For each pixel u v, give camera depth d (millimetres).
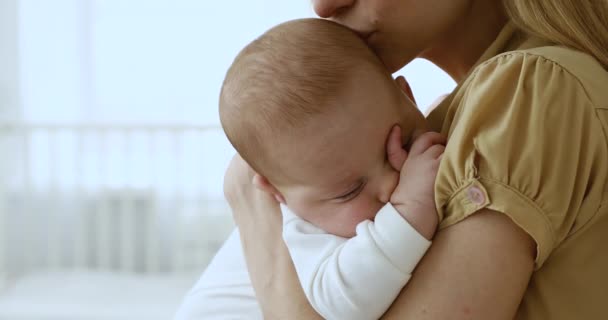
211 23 3898
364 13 784
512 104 636
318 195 752
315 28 779
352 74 738
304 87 735
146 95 3955
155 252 3850
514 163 621
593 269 662
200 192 3777
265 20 3875
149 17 3912
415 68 3631
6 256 3861
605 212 657
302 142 737
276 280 845
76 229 3979
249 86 771
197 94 3938
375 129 730
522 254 624
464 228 641
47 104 3965
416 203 668
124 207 3834
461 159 640
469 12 850
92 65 3941
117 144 3930
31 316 3396
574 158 626
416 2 775
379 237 668
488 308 621
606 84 667
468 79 739
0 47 3895
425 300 644
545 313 672
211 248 3865
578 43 721
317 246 744
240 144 795
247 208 938
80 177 3797
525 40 790
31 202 3916
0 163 3797
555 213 619
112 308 3484
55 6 3908
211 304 1088
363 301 665
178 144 3727
